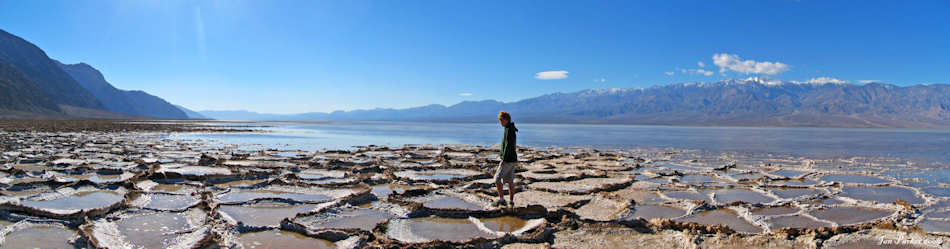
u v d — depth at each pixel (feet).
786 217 26.14
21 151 59.57
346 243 19.38
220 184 35.19
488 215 24.85
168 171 38.68
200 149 72.38
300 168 45.91
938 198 32.30
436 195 31.71
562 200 30.27
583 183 38.04
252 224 22.44
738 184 39.11
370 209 26.58
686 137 165.48
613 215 26.17
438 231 22.11
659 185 37.93
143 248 18.30
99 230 20.66
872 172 49.03
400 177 40.32
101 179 37.17
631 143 115.44
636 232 21.65
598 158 63.46
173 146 78.48
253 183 35.81
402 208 26.48
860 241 20.42
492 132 213.87
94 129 162.20
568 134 200.03
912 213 26.99
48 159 50.03
